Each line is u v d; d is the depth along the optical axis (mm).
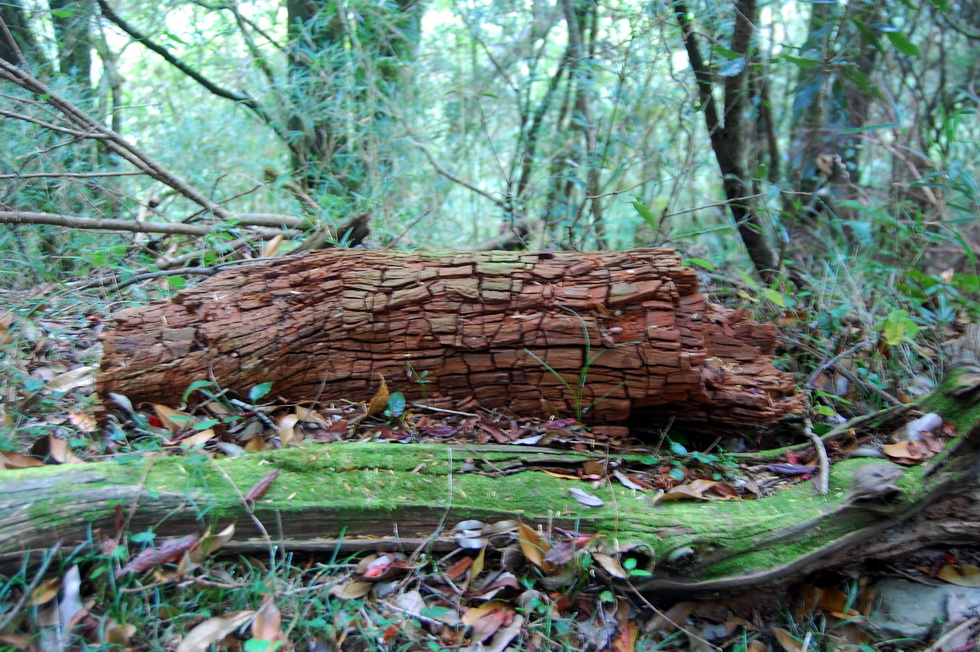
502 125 3373
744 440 1451
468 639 1015
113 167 2551
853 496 1176
